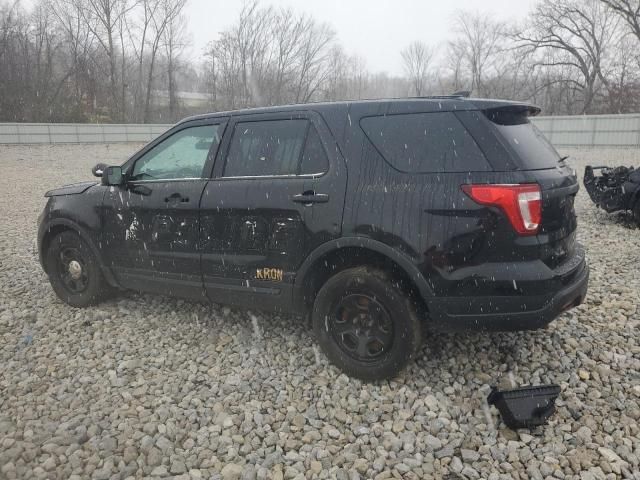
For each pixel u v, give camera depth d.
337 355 3.51
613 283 5.21
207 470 2.70
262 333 4.24
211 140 4.04
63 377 3.64
